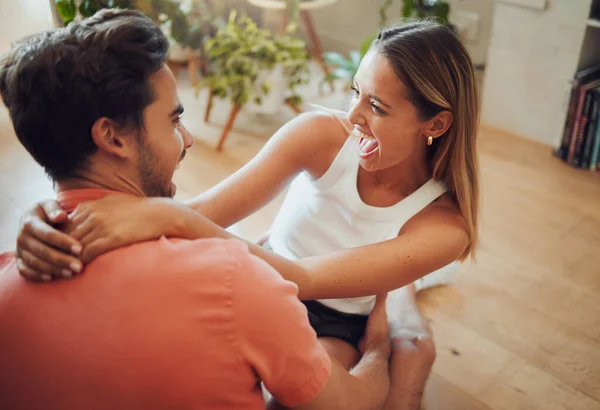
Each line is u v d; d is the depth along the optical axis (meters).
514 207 2.47
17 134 0.82
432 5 2.79
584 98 2.61
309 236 1.35
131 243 0.80
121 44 0.77
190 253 0.79
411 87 1.08
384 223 1.26
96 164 0.83
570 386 1.71
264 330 0.78
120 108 0.79
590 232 2.34
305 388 0.86
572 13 2.61
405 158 1.19
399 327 1.55
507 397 1.67
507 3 2.77
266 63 2.70
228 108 3.12
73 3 2.45
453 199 1.26
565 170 2.73
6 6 2.76
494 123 3.06
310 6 3.02
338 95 3.29
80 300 0.77
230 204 1.25
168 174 0.89
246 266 0.79
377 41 1.13
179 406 0.77
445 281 2.06
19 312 0.79
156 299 0.76
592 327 1.91
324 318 1.37
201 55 3.19
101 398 0.77
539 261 2.17
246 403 0.81
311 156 1.28
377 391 1.23
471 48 3.28
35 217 0.81
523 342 1.84
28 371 0.78
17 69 0.77
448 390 1.68
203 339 0.76
